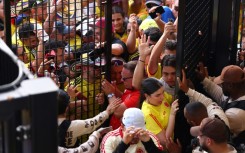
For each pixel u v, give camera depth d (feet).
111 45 30.86
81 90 30.55
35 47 30.35
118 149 23.38
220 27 32.73
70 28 31.22
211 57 33.30
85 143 25.80
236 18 32.65
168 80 29.86
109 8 29.53
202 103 27.55
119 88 33.04
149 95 28.09
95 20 31.07
